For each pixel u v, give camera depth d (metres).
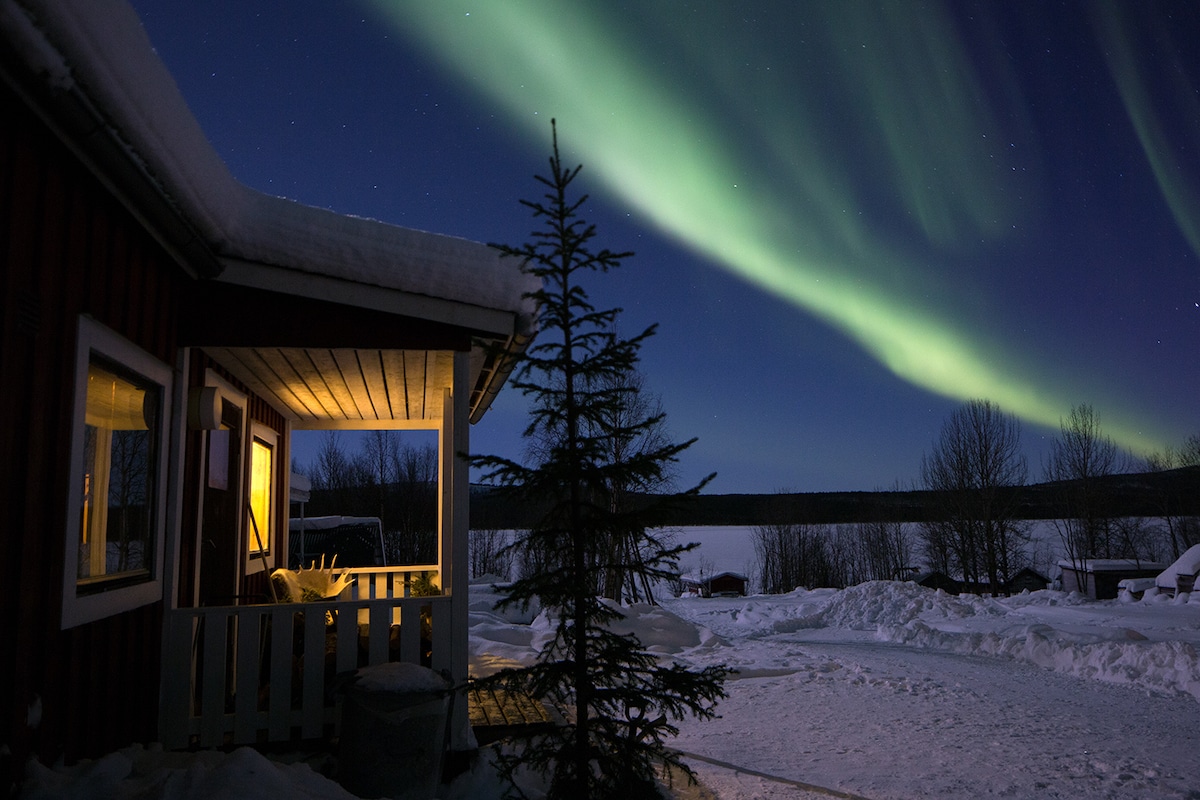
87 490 4.23
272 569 9.30
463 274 5.74
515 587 3.91
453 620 5.68
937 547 45.62
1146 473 49.12
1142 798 4.96
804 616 19.17
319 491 42.78
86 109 3.28
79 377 3.95
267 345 5.58
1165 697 8.95
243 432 7.80
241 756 3.85
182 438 5.46
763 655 12.01
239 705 5.35
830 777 5.48
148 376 4.95
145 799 3.44
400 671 4.91
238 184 5.02
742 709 8.17
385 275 5.59
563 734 4.07
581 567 3.89
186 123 3.98
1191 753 6.18
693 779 4.00
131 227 4.62
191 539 5.95
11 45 2.83
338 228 5.54
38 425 3.59
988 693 9.05
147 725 4.99
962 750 6.27
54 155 3.71
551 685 3.83
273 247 5.36
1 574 3.30
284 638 5.43
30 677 3.53
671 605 25.12
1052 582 42.25
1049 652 11.67
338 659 5.55
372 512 40.81
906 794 5.05
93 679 4.20
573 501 3.95
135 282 4.72
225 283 5.51
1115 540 46.28
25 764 3.49
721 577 48.97
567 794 3.80
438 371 7.27
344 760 4.72
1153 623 16.83
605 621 3.98
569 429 4.01
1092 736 6.80
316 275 5.58
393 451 42.97
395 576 10.77
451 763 5.22
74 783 3.57
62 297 3.81
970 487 41.78
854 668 10.63
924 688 9.30
